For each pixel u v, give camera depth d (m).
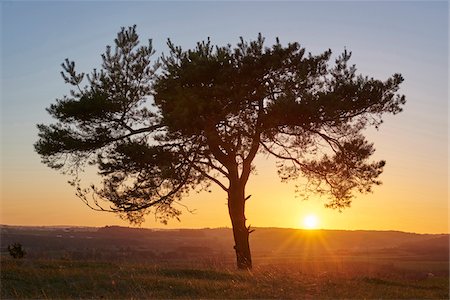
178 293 14.42
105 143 22.39
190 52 21.88
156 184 21.91
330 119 20.97
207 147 21.67
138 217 22.98
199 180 23.00
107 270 17.70
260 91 20.66
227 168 22.08
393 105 21.81
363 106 21.66
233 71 20.61
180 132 21.12
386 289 16.09
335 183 22.89
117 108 21.62
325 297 14.30
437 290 16.73
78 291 14.27
